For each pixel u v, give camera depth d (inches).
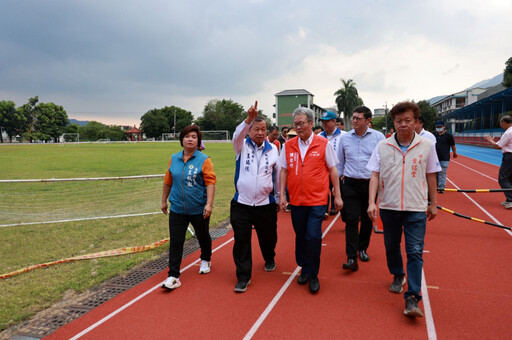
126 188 399.5
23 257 188.4
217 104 3356.3
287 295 137.3
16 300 138.2
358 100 2245.3
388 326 112.7
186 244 208.1
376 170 128.6
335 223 246.4
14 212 293.0
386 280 149.1
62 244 209.5
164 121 3580.2
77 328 117.2
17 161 827.4
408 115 117.7
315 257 137.9
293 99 2375.7
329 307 126.3
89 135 3319.4
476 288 137.8
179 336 110.4
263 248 160.6
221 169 623.5
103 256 187.3
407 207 120.3
